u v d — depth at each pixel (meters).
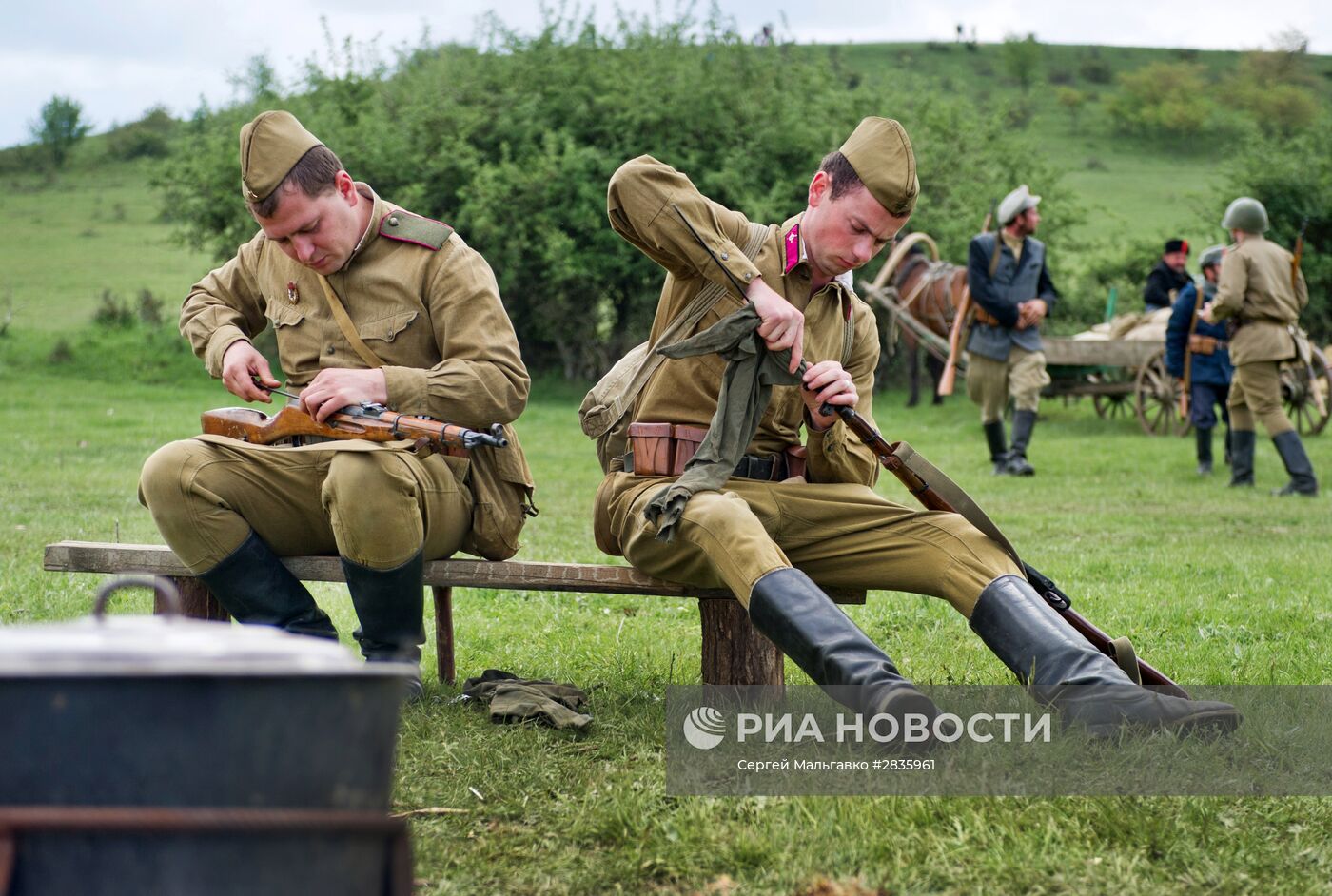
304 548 4.00
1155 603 6.04
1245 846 2.75
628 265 22.64
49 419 16.67
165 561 4.02
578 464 13.48
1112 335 17.16
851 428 3.66
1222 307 11.20
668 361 3.80
